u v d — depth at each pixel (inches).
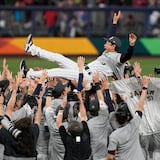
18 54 2817.4
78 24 2977.4
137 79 1359.5
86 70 1562.5
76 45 2854.3
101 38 2866.6
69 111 1326.3
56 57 1605.6
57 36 2974.9
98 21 2970.0
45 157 1360.7
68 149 1214.3
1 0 3144.7
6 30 2957.7
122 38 2908.5
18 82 1273.4
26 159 1188.5
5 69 1429.6
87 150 1221.7
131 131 1227.2
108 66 1565.0
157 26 3031.5
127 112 1231.5
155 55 2859.3
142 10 2979.8
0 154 1213.7
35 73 1576.0
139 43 2874.0
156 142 1350.9
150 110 1349.7
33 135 1187.9
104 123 1280.8
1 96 1259.2
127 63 1611.7
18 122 1184.2
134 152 1230.3
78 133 1211.9
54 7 2938.0
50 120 1278.3
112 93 1368.1
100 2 3166.8
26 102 1330.0
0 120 1205.1
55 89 1354.6
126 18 3004.4
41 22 2974.9
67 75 1572.3
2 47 2832.2
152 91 1353.3
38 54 1614.2
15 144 1185.4
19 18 2982.3
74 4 3228.3
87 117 1298.0
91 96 1311.5
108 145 1248.2
